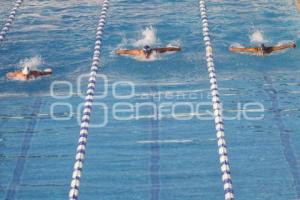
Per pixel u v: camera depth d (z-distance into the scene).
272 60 75.06
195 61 75.00
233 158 59.75
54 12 87.81
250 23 83.06
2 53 77.69
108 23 83.88
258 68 73.81
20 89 71.06
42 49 78.50
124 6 88.88
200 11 86.56
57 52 77.75
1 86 71.56
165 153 60.75
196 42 78.69
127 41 79.38
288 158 59.66
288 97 68.75
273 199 54.69
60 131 64.50
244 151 60.72
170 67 73.94
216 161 59.47
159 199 54.88
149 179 57.34
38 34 81.94
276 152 60.53
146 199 54.91
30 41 80.31
